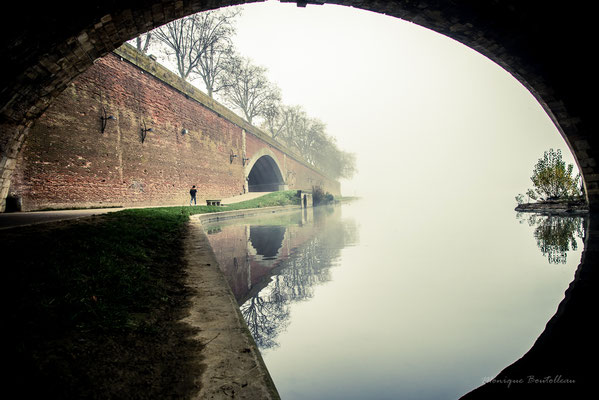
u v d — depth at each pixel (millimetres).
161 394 1483
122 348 1896
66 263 3186
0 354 1601
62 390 1419
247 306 3438
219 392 1513
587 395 1654
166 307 2680
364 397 1793
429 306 3203
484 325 2654
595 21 7484
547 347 2189
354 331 2711
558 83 9430
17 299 2258
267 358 2320
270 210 22328
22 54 5738
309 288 4016
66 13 5574
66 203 10922
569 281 3637
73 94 11297
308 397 1792
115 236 4984
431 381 1898
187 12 6988
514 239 6988
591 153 9977
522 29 8375
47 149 10359
